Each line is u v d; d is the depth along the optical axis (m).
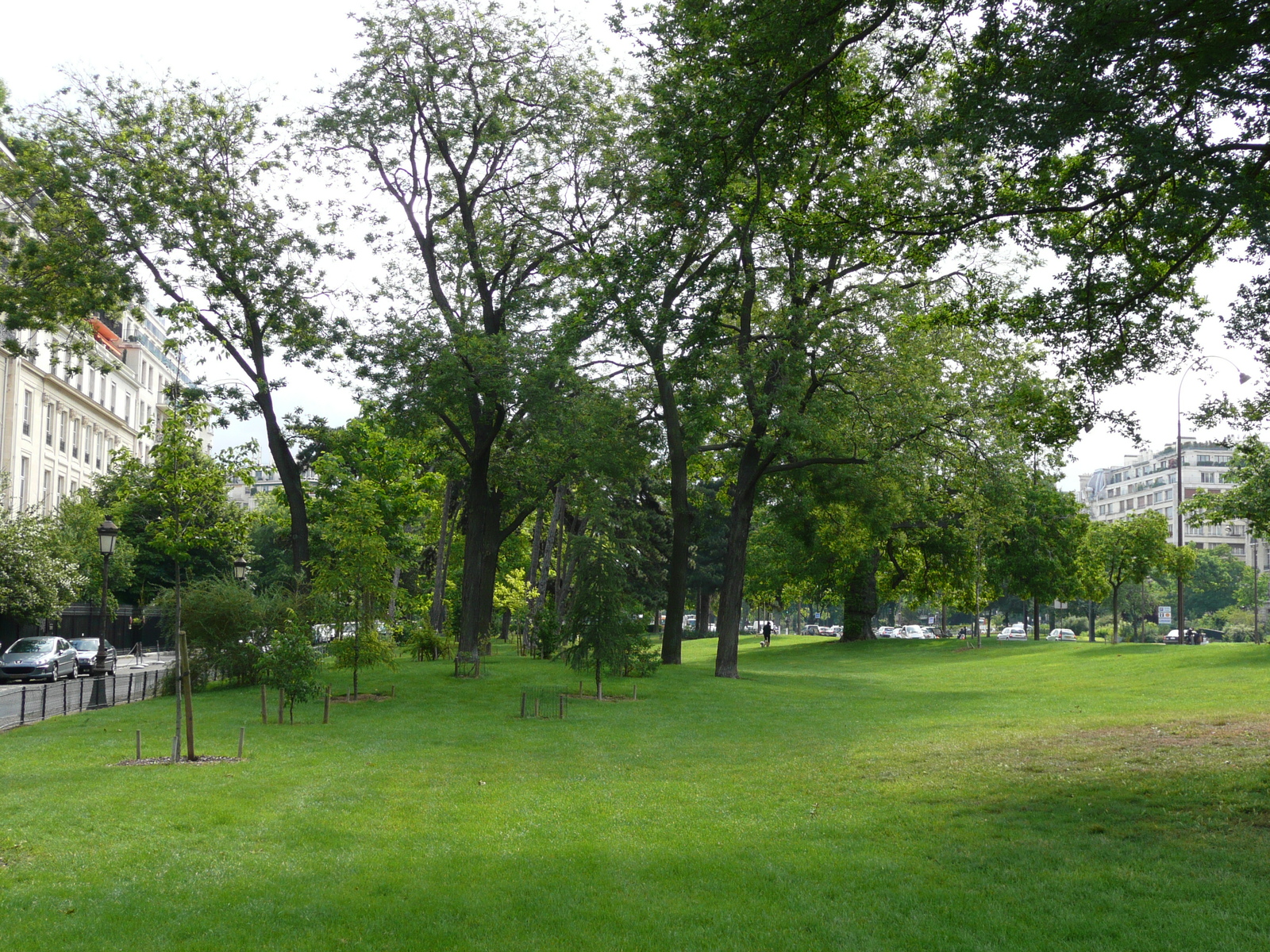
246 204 30.31
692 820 10.92
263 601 28.92
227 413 30.56
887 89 13.62
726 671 32.59
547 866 8.86
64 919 7.23
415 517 50.75
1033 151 11.34
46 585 41.06
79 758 15.34
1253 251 10.77
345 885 8.25
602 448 33.47
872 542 44.06
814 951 6.60
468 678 30.92
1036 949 6.53
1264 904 7.27
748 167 14.81
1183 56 10.30
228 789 12.53
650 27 13.59
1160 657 35.59
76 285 29.08
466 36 30.42
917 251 14.22
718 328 25.88
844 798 12.16
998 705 23.89
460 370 28.81
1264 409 13.59
